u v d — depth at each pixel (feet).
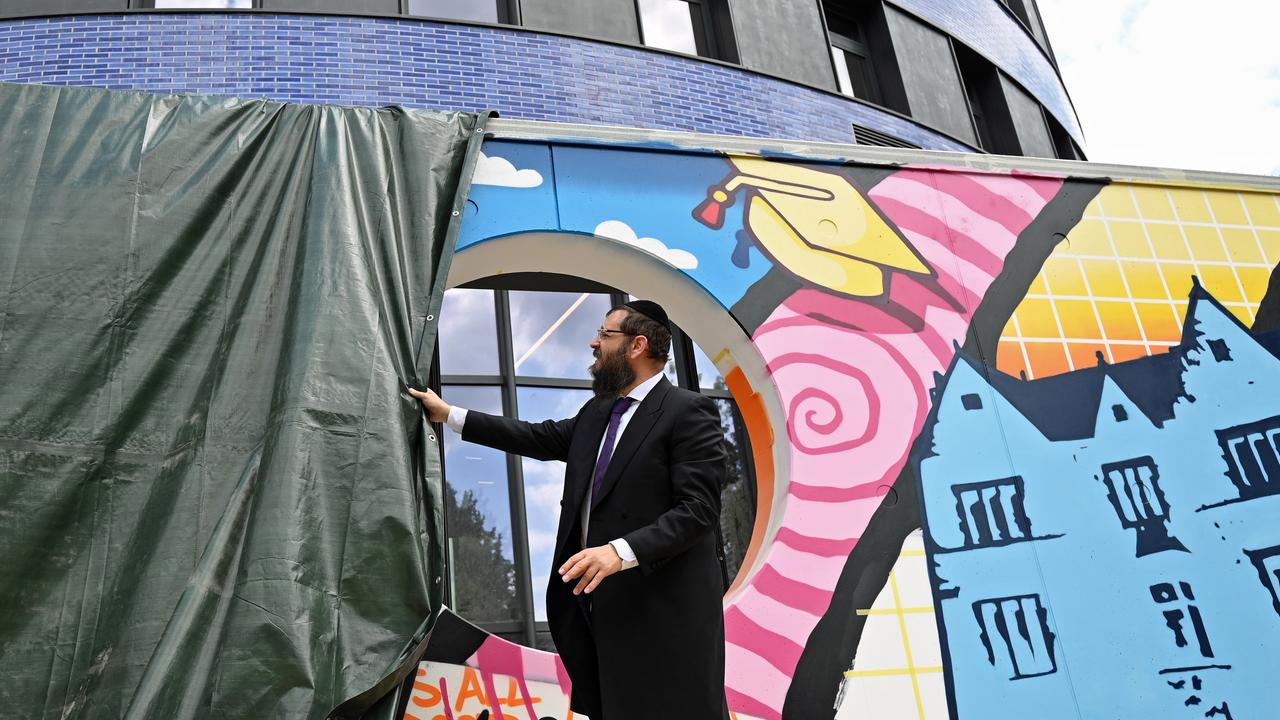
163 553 9.59
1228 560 13.70
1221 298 15.61
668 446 8.77
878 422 13.38
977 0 36.78
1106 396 14.42
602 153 13.84
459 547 23.58
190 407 10.23
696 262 13.61
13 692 8.69
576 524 8.91
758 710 11.53
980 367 14.14
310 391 10.27
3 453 9.34
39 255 10.23
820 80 29.25
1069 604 12.96
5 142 10.73
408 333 11.18
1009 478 13.52
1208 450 14.38
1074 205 15.76
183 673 8.68
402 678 9.62
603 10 26.99
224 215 11.19
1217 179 16.69
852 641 12.13
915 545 12.82
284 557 9.38
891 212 14.82
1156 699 12.69
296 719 8.77
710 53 28.68
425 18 24.23
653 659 8.04
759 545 13.16
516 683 11.09
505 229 12.88
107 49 22.44
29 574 9.08
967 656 12.37
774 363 13.34
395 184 12.18
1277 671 13.20
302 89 22.75
